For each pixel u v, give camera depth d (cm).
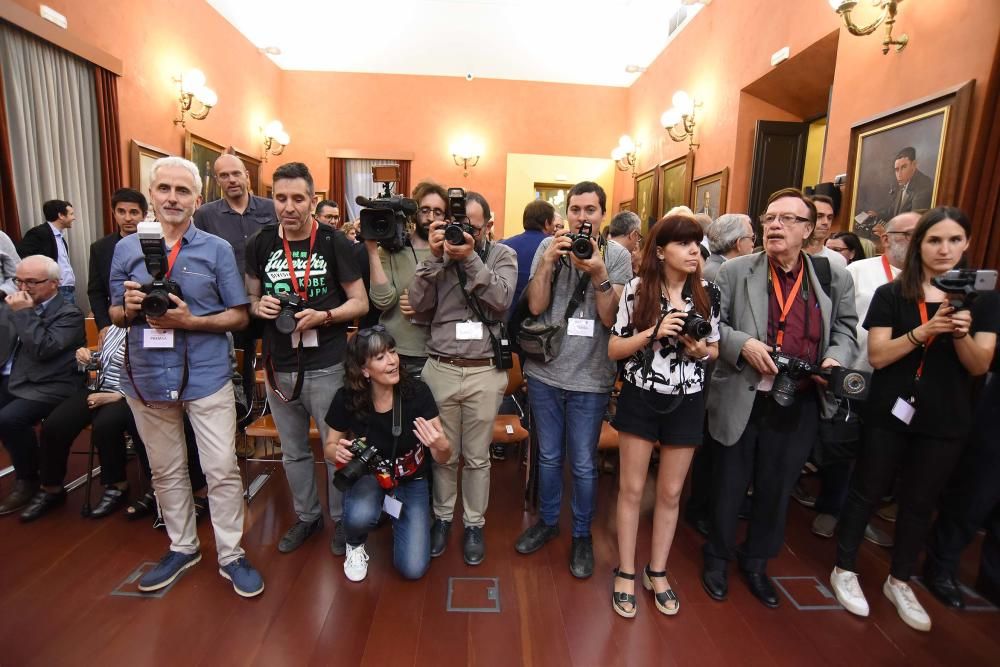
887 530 234
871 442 178
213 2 628
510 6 805
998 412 179
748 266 182
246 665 147
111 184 453
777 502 179
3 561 193
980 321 161
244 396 251
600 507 253
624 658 155
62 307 243
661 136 691
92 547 204
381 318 223
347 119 822
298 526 209
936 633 170
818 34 371
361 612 170
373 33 807
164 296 150
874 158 300
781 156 473
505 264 193
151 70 511
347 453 178
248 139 722
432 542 204
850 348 177
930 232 162
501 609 174
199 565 192
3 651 149
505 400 325
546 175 841
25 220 376
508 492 265
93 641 154
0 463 272
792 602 183
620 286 182
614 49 824
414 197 224
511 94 833
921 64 270
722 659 156
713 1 544
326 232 191
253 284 192
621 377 173
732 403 177
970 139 240
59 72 402
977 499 181
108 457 230
